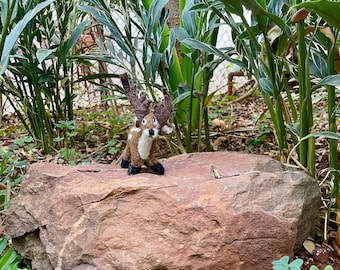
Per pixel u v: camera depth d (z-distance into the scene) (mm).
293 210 925
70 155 1696
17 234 1059
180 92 1479
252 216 878
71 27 1813
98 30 2029
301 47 998
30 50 1663
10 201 1158
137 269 833
